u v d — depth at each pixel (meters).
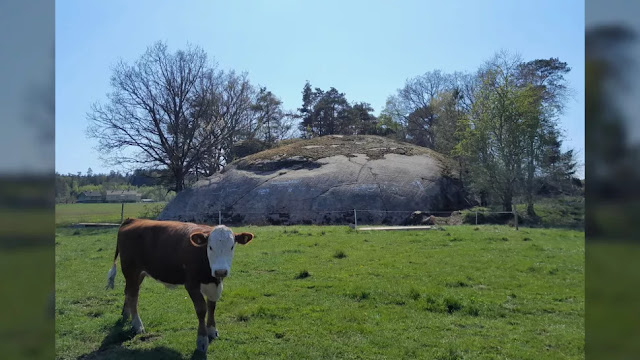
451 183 40.56
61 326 8.82
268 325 8.64
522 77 60.53
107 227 35.34
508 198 37.00
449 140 57.16
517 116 36.28
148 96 47.12
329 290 11.14
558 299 10.39
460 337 7.93
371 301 10.19
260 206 36.53
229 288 11.56
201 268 7.69
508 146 36.41
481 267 13.80
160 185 55.59
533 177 36.47
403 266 14.01
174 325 8.77
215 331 8.15
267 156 43.91
